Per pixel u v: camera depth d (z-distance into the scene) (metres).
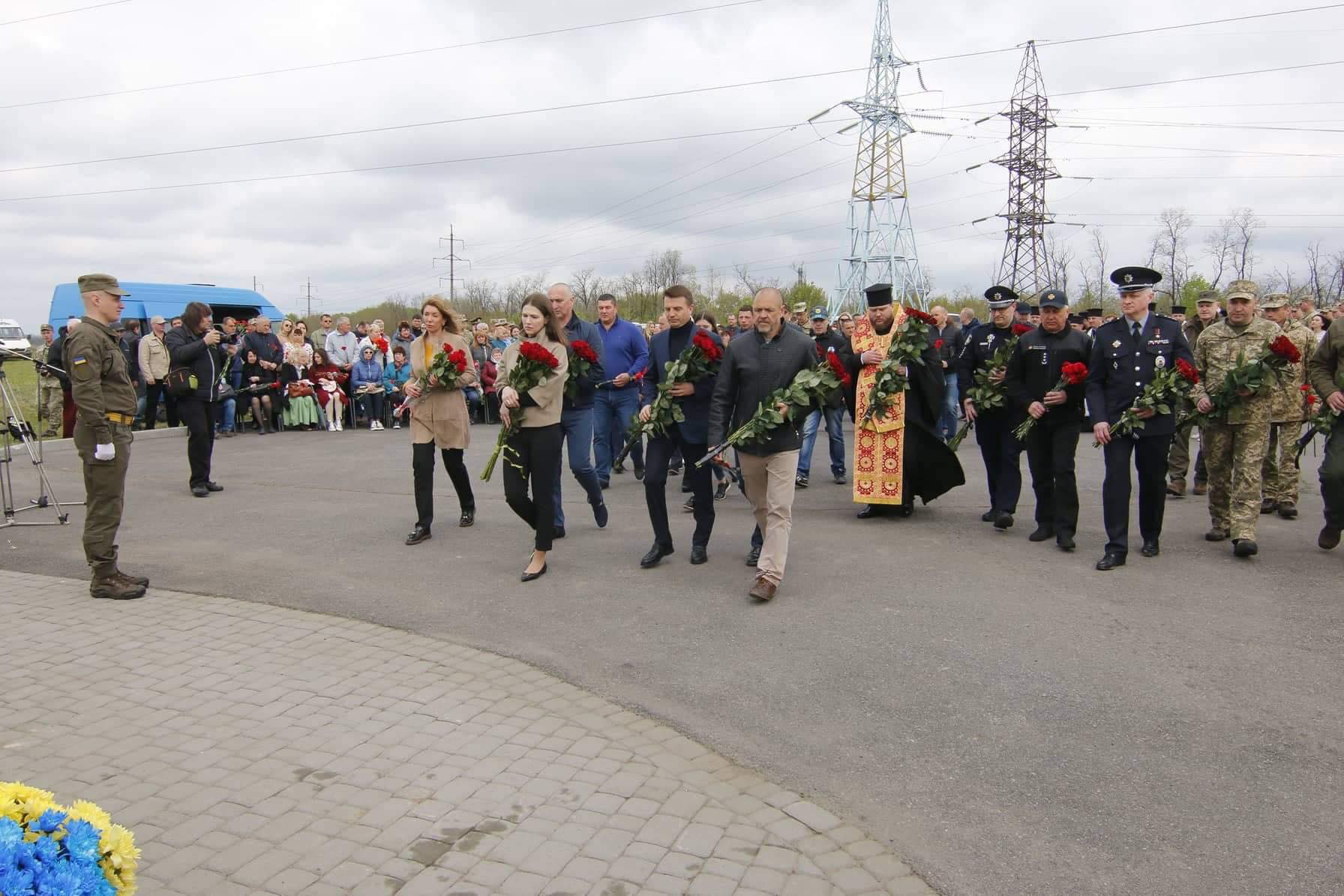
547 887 3.11
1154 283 6.98
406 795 3.68
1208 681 4.81
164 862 3.20
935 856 3.34
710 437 6.43
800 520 8.75
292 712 4.44
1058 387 7.41
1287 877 3.20
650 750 4.12
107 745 4.07
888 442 8.59
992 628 5.59
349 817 3.51
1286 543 7.72
